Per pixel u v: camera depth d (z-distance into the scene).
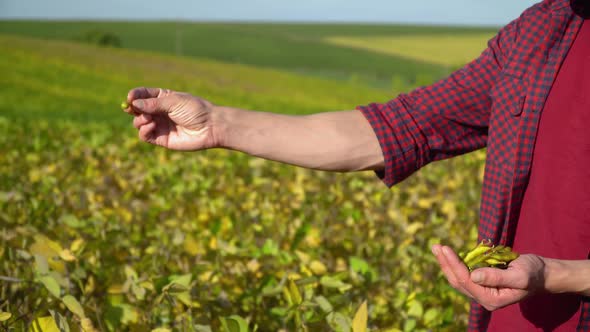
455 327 2.32
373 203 4.36
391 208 4.11
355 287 2.57
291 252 2.98
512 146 1.47
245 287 2.52
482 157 6.36
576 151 1.35
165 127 1.73
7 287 2.29
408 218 3.90
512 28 1.56
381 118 1.70
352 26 114.88
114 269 2.46
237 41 87.00
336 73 67.50
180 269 2.61
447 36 97.81
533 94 1.42
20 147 7.20
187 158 6.75
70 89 36.91
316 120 1.73
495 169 1.52
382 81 62.81
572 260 1.27
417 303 2.37
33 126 9.72
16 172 5.57
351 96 47.75
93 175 5.46
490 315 1.64
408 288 2.72
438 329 2.33
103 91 37.56
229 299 2.38
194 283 2.30
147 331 1.95
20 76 38.62
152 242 3.12
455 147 1.68
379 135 1.67
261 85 49.34
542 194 1.41
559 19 1.41
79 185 5.08
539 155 1.42
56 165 5.82
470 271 1.25
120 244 2.94
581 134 1.35
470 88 1.64
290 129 1.71
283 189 4.95
